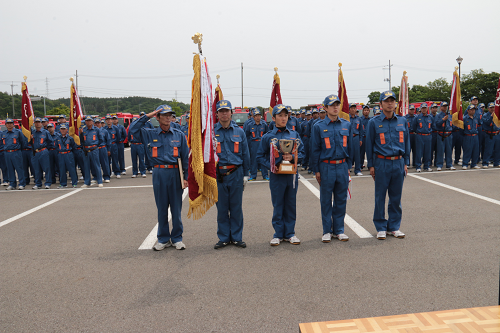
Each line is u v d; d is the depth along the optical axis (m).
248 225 6.31
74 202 8.75
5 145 11.34
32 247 5.39
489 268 4.11
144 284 4.01
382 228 5.37
